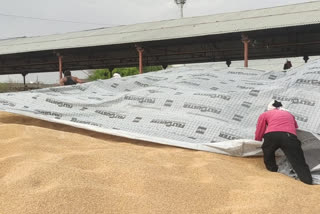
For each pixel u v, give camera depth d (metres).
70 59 20.42
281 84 6.18
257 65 22.00
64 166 3.03
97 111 5.91
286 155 3.70
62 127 5.64
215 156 4.21
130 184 2.82
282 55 17.64
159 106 5.82
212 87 6.96
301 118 4.98
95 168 3.18
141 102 5.98
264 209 2.49
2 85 27.38
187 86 6.96
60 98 6.31
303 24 11.08
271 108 4.26
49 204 2.32
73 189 2.53
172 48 17.11
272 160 3.88
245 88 6.62
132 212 2.37
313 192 3.04
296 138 3.79
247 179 3.33
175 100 5.85
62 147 3.90
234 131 4.91
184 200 2.64
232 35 13.35
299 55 17.45
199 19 17.62
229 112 5.44
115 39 15.75
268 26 11.70
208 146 4.45
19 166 3.03
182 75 8.05
